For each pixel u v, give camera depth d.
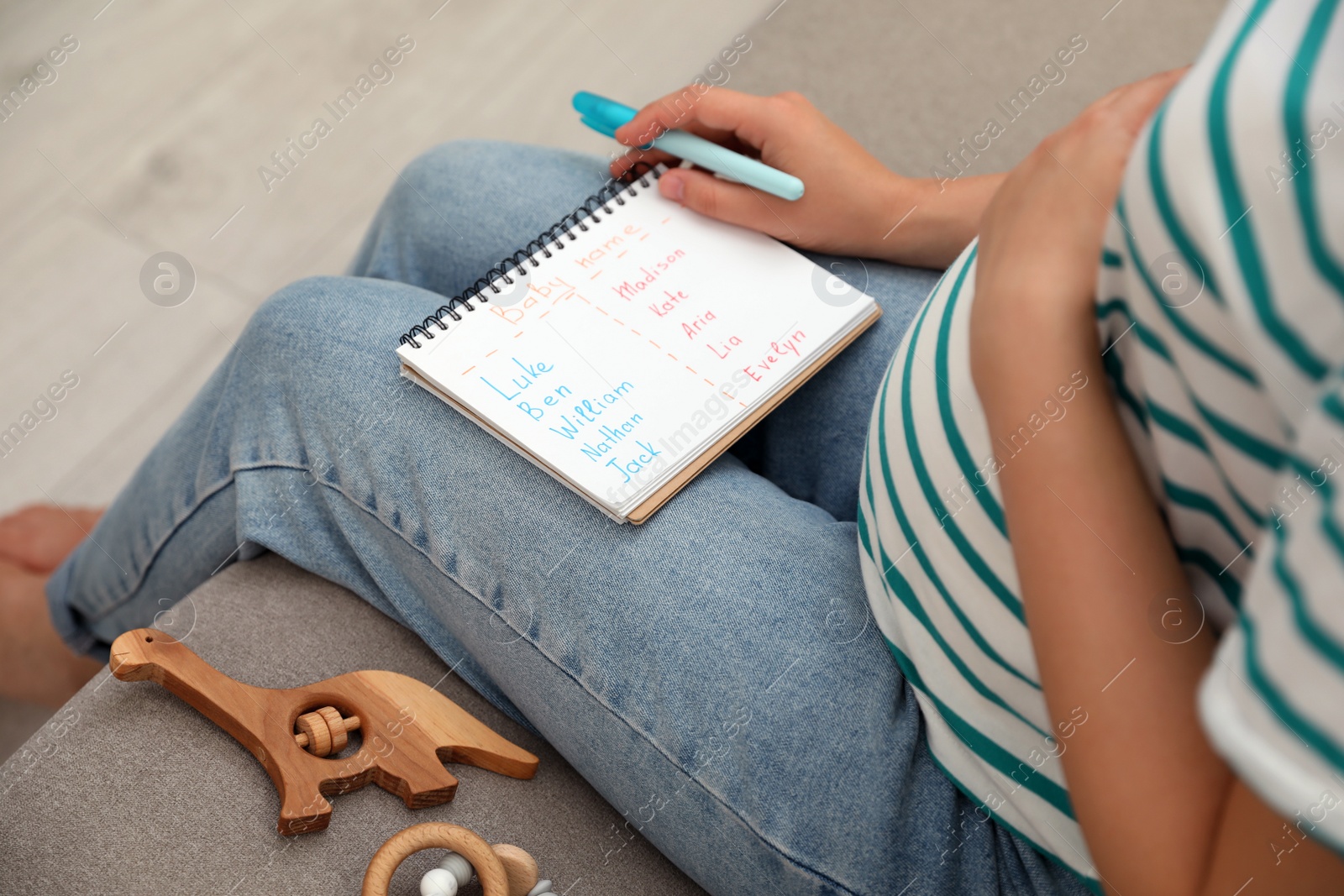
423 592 0.64
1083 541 0.37
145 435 1.28
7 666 1.04
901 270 0.73
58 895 0.53
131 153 1.54
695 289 0.67
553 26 1.64
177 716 0.60
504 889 0.52
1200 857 0.35
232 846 0.55
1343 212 0.25
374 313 0.65
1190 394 0.33
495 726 0.66
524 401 0.60
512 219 0.78
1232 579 0.38
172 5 1.72
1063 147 0.42
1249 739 0.25
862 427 0.70
